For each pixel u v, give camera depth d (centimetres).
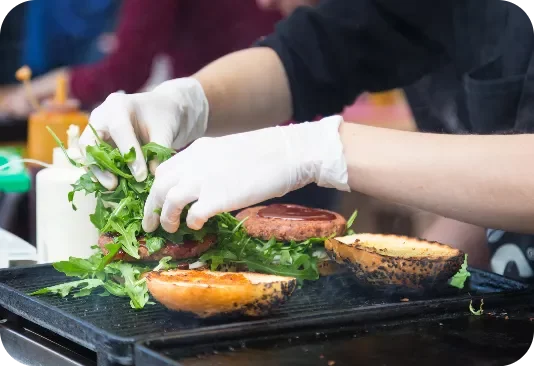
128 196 135
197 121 156
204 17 249
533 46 156
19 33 337
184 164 133
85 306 129
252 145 135
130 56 255
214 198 131
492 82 157
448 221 172
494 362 118
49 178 149
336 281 139
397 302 131
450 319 128
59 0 319
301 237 139
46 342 128
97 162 134
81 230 149
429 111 176
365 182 135
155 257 132
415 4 167
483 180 131
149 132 145
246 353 118
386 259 131
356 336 123
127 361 116
